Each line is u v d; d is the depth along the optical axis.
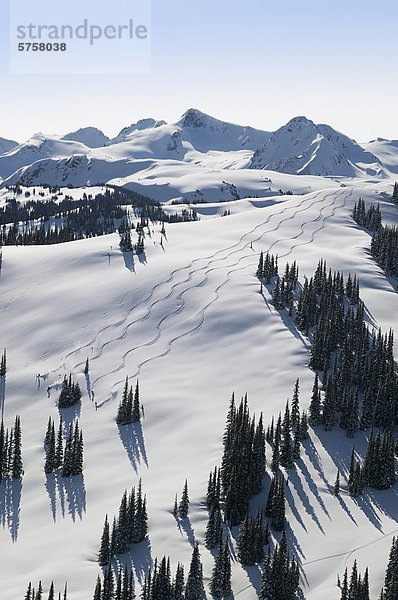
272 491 107.06
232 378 155.75
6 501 126.31
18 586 96.12
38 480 132.00
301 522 104.06
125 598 87.88
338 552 96.56
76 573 97.81
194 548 93.56
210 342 175.50
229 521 104.81
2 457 134.88
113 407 154.88
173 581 91.00
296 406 125.81
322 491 111.56
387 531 100.50
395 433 132.00
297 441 120.06
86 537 107.56
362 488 111.56
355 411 129.50
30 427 154.38
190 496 110.50
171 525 105.00
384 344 153.88
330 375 137.25
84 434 145.50
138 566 97.62
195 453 126.94
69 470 130.25
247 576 93.75
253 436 117.56
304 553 97.12
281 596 87.25
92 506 118.62
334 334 160.50
